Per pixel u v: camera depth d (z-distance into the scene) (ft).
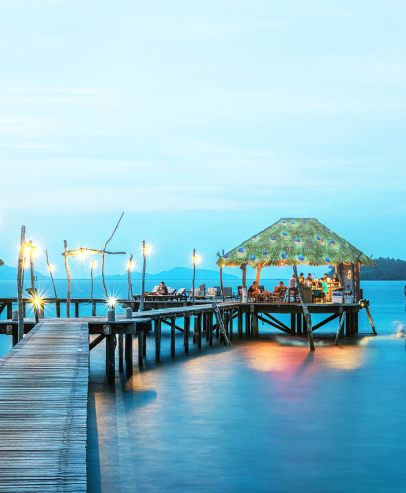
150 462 40.01
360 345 108.68
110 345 70.23
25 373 46.85
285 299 124.06
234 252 129.29
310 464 40.01
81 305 290.35
